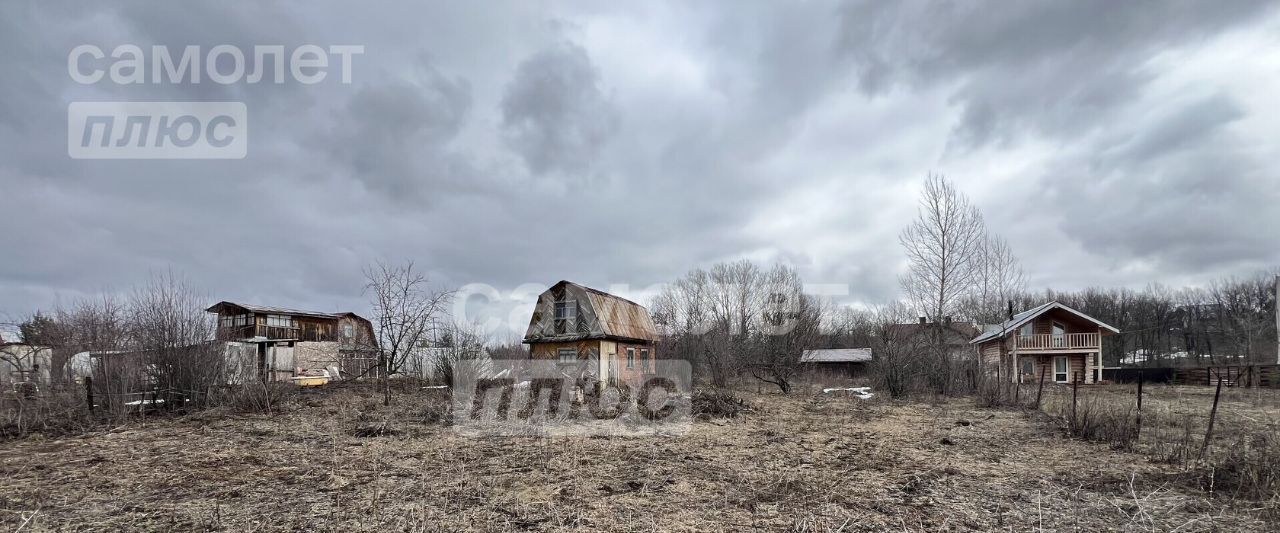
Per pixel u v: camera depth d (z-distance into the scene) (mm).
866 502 6562
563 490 6977
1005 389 17594
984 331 35688
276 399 14078
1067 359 31281
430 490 6926
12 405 11922
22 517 5914
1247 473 6863
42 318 15812
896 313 33688
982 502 6578
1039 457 8984
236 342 16469
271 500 6531
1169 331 57781
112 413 12219
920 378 20203
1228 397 19359
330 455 8914
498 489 6992
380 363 19375
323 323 33250
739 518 6008
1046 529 5695
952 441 10367
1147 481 7363
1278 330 32875
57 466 8164
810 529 5648
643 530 5637
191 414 13047
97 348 13602
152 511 6148
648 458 8773
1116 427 10172
